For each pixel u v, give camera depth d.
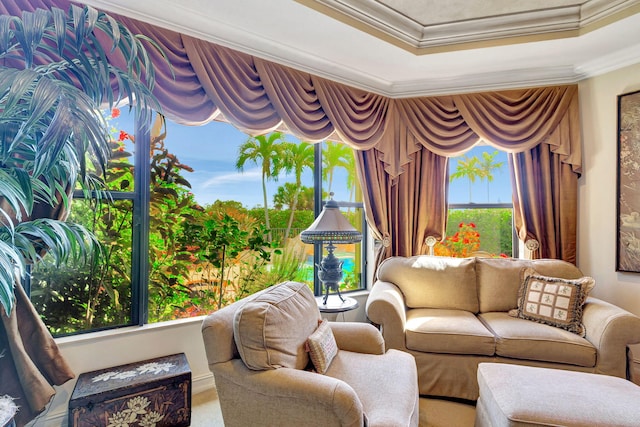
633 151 2.51
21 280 1.71
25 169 1.32
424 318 2.33
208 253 2.40
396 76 2.98
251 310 1.41
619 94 2.59
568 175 2.84
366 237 3.32
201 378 2.21
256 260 2.66
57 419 1.75
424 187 3.13
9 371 1.46
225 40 2.23
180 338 2.13
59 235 1.25
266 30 2.20
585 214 2.81
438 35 2.48
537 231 2.89
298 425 1.27
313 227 2.40
